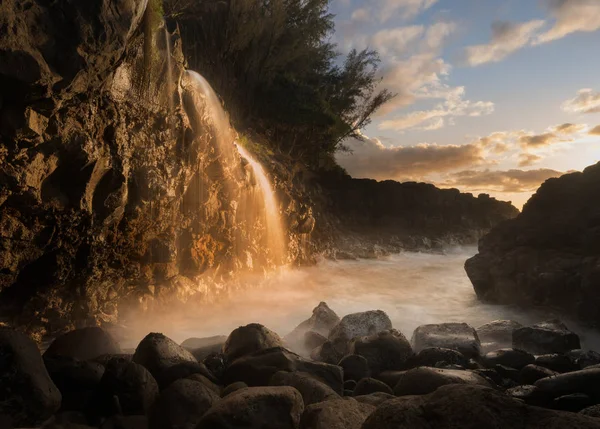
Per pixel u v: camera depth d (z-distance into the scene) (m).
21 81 5.47
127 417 4.23
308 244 20.83
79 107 6.57
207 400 4.24
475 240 36.03
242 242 13.69
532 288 11.31
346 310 11.88
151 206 8.73
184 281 10.59
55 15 5.67
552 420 2.67
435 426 2.78
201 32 22.98
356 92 34.62
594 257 10.44
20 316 7.05
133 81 7.92
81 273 7.62
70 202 6.87
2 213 6.15
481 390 2.91
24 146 5.96
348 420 3.45
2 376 3.92
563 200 12.59
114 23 6.20
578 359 6.71
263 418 3.65
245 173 14.07
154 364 5.18
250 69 25.91
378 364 6.28
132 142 8.05
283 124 27.67
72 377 4.65
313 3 29.59
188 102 10.19
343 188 36.00
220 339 7.29
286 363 5.29
